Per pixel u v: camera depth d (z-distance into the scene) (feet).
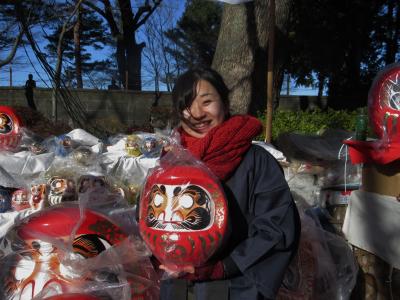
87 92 46.09
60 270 6.19
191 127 5.56
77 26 55.93
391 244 8.46
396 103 8.38
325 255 7.83
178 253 4.96
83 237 6.36
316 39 57.00
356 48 60.03
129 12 64.54
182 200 5.01
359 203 9.07
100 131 40.06
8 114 13.05
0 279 6.38
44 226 6.43
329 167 11.71
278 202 5.26
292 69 63.16
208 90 5.41
